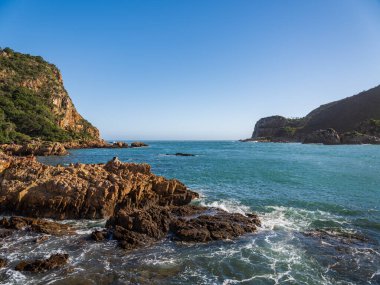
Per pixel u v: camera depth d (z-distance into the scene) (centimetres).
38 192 2195
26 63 15812
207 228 1898
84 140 13650
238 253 1609
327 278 1373
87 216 2162
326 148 13088
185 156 9175
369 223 2152
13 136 10056
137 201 2353
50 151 8612
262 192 3203
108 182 2283
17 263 1465
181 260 1520
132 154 10044
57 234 1836
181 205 2558
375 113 19500
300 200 2823
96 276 1350
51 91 15050
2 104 11688
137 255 1569
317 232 1939
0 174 2469
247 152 11106
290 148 13612
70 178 2317
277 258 1559
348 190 3312
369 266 1484
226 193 3145
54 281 1304
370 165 5922
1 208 2206
